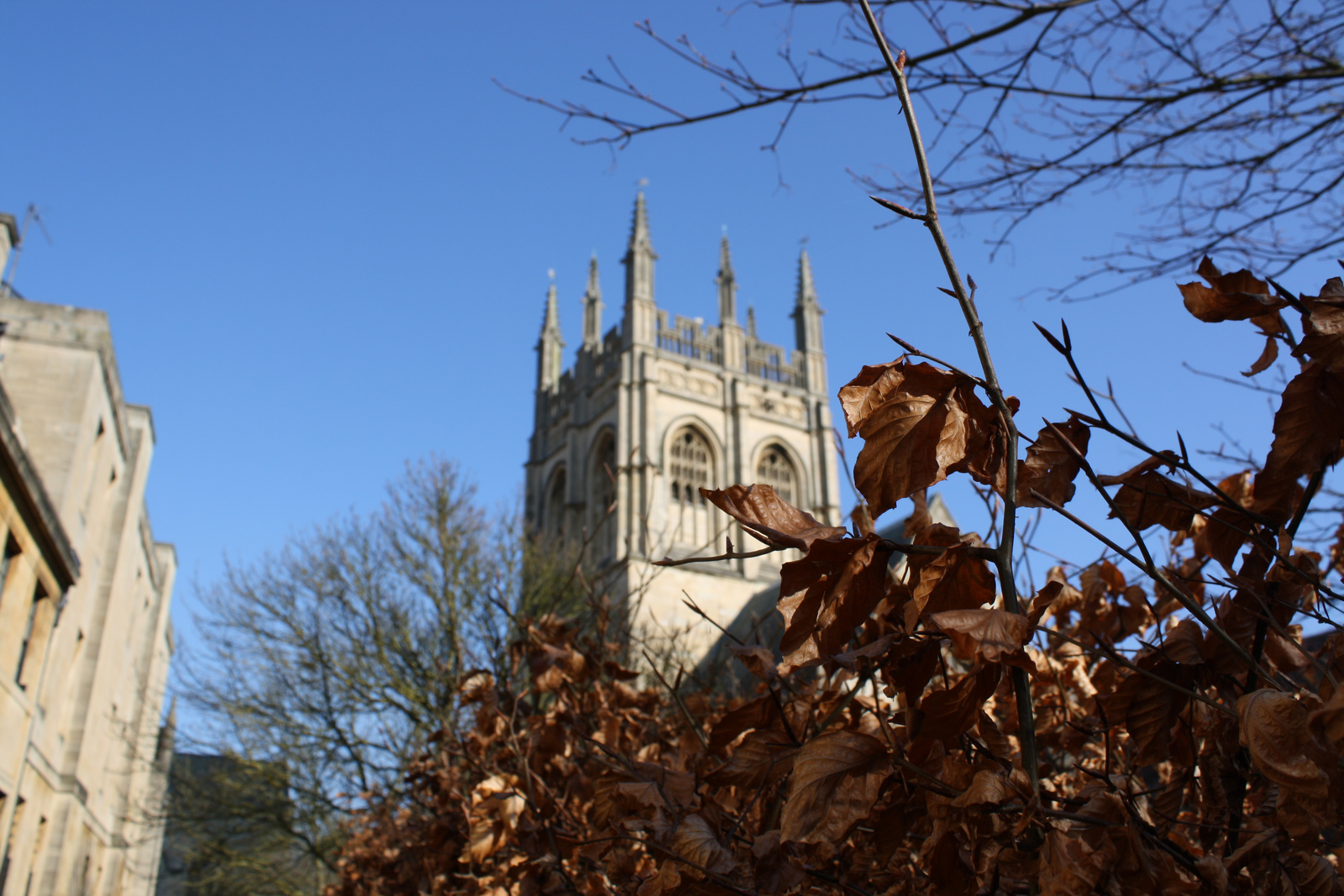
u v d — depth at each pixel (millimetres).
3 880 22578
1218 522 3463
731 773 3691
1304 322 2926
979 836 2771
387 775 23953
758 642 4965
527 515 65250
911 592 2707
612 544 53094
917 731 2809
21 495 21219
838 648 2537
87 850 32000
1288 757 2338
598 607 8609
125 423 31594
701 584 50812
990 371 2615
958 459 2584
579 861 6109
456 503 28344
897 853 3998
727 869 3447
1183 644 3342
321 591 27266
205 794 28281
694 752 5500
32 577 22547
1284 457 3018
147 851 45031
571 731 6434
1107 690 4641
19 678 23750
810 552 2490
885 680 3395
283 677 26969
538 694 6711
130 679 38031
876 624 3631
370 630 26531
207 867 30109
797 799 2674
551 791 6109
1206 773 3441
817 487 61188
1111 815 2709
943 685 3232
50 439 26359
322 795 25062
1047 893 2414
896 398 2572
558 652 6656
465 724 9906
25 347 27047
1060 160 7684
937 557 2596
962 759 2822
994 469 2686
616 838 4426
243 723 26594
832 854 3475
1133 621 4719
